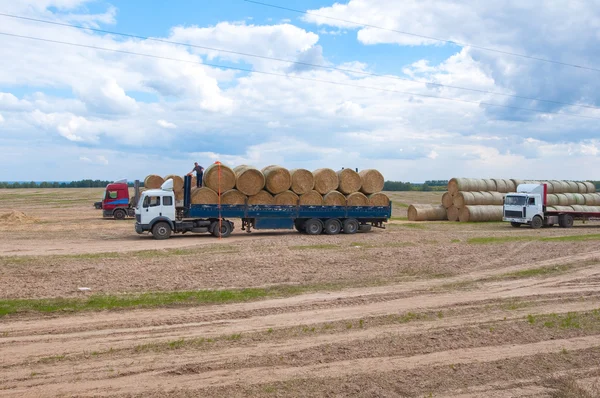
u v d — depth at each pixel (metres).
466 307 11.59
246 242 23.56
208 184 25.91
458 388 6.85
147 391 6.64
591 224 36.81
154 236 25.33
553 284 14.35
